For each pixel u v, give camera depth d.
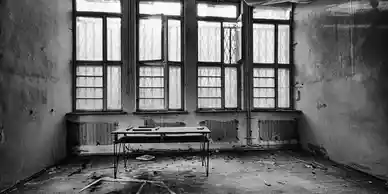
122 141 3.52
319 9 4.64
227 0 5.37
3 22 2.95
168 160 4.46
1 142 2.89
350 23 3.86
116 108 5.06
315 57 4.77
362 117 3.65
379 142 3.35
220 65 5.36
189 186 3.12
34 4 3.65
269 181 3.31
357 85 3.73
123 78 4.99
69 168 3.97
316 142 4.79
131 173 3.68
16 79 3.20
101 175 3.60
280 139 5.38
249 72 5.37
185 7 5.19
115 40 5.09
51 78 4.16
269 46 5.54
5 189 2.95
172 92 5.21
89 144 4.84
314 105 4.83
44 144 3.89
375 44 3.40
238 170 3.83
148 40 5.13
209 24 5.36
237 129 5.27
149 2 5.16
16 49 3.20
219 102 5.37
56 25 4.34
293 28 5.52
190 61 5.18
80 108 4.95
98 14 4.99
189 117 5.13
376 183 3.21
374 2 3.41
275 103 5.54
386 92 3.24
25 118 3.38
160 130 3.69
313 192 2.91
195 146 5.14
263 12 5.50
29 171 3.46
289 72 5.58
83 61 4.95
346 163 3.99
